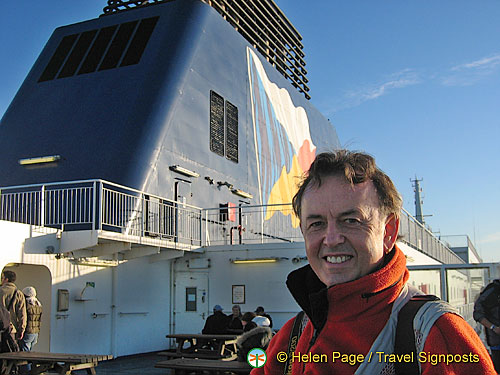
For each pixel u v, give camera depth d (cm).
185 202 1470
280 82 2261
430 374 145
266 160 2009
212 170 1633
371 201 167
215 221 1612
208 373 962
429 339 148
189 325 1455
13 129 1536
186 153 1512
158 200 1359
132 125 1411
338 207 165
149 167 1357
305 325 192
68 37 1744
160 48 1569
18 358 760
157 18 1667
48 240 1073
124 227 1170
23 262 1015
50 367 805
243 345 755
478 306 588
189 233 1469
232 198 1728
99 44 1664
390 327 157
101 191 1094
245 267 1438
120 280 1288
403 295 162
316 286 181
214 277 1455
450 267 1137
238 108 1844
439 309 153
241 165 1816
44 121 1515
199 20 1683
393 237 175
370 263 165
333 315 166
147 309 1375
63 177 1369
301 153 2361
